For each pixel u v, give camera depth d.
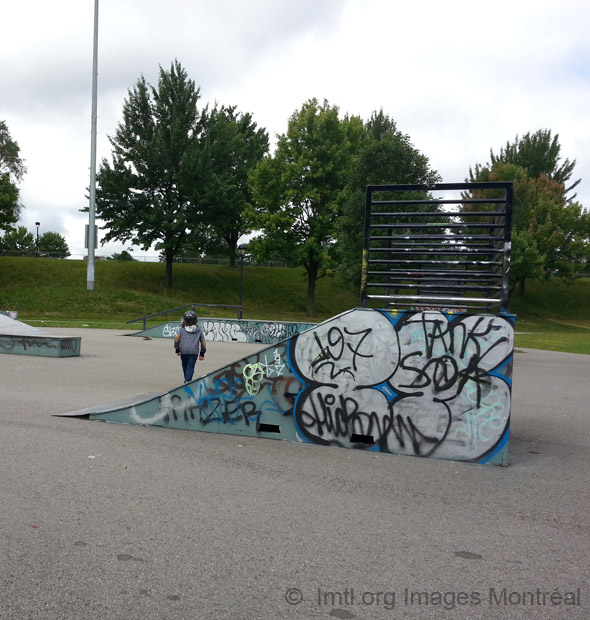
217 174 48.69
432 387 6.52
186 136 45.88
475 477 5.82
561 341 30.48
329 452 6.59
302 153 43.06
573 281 58.50
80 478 5.26
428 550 3.96
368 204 7.25
